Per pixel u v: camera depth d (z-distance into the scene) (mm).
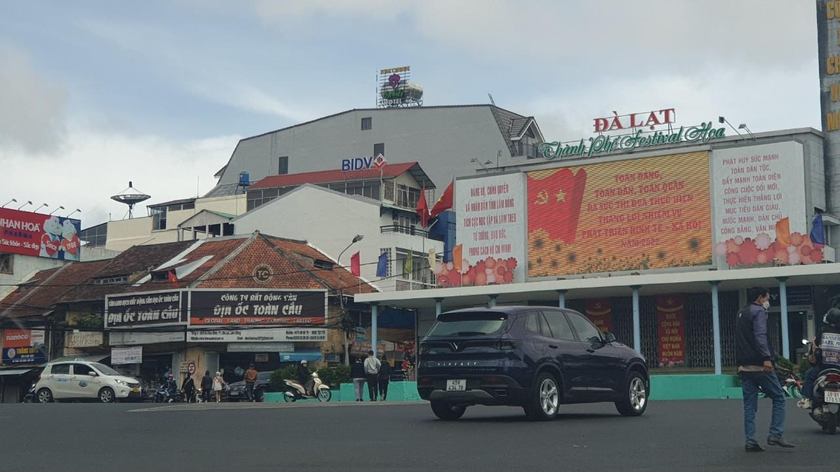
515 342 14289
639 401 15984
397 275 52875
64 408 22500
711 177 38875
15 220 56625
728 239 38250
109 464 9656
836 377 12008
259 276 49156
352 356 48750
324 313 47906
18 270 56906
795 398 23234
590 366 15195
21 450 11102
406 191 62312
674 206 39375
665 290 37312
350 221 57406
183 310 46469
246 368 47531
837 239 41812
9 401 51469
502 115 67938
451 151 67188
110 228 74375
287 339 47062
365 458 9969
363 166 62625
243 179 71875
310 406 22453
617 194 40562
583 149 44344
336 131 71500
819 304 35969
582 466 9109
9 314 52844
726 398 25578
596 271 40438
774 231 37625
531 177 42500
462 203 43812
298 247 54219
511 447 10797
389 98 76000
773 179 37844
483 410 18484
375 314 39875
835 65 43125
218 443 11773
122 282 52000
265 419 16250
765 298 10461
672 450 10305
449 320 15047
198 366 46594
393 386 31359
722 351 37219
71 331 50750
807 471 8562
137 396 35969
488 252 42875
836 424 12164
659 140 42844
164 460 9969
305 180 63688
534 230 42000
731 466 8984
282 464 9539
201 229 63906
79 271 55719
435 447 10922
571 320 15547
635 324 35031
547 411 14477
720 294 37531
